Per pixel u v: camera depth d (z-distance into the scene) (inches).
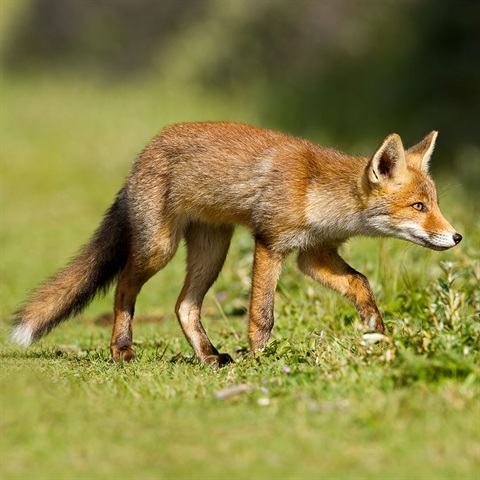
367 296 468.1
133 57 2107.5
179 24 2042.3
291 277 609.6
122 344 484.1
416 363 346.3
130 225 500.4
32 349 511.8
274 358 419.5
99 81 2042.3
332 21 1657.2
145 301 713.6
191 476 275.9
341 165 471.2
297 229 466.0
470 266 539.8
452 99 1294.3
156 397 356.5
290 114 1453.0
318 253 479.5
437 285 506.0
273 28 1729.8
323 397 339.0
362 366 369.4
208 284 506.3
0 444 306.5
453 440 295.7
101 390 370.0
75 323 642.2
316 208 465.1
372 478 272.7
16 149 1475.1
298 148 480.4
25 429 317.1
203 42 1823.3
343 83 1512.1
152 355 480.4
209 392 361.1
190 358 474.3
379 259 575.8
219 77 1756.9
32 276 815.1
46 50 2325.3
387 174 463.5
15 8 2522.1
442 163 1100.5
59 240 983.0
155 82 1897.1
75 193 1231.5
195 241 507.5
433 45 1392.7
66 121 1670.8
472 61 1322.6
